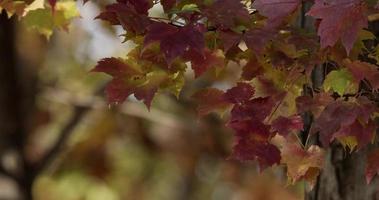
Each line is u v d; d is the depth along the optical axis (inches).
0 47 374.6
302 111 158.6
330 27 143.1
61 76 510.3
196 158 515.5
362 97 156.9
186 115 485.7
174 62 159.9
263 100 162.4
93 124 494.0
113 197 586.2
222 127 487.8
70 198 556.1
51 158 390.0
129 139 523.5
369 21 176.2
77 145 504.7
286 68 164.1
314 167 171.0
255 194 535.8
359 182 194.7
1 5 185.0
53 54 510.0
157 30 146.6
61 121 468.1
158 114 479.2
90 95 425.7
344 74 158.7
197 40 146.0
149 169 628.7
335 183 196.7
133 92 159.5
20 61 418.9
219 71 170.7
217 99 166.9
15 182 374.0
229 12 151.0
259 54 152.8
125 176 606.2
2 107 378.3
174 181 666.8
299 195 529.3
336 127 154.8
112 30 459.2
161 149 516.1
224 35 153.6
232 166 532.4
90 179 547.2
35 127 454.3
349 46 142.5
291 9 150.4
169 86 161.8
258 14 161.0
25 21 192.1
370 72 156.6
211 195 652.1
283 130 158.6
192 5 151.8
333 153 195.9
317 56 162.2
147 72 160.4
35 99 422.6
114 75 160.1
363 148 193.0
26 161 379.9
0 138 379.2
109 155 522.0
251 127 160.4
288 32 164.2
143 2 154.9
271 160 160.2
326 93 159.5
